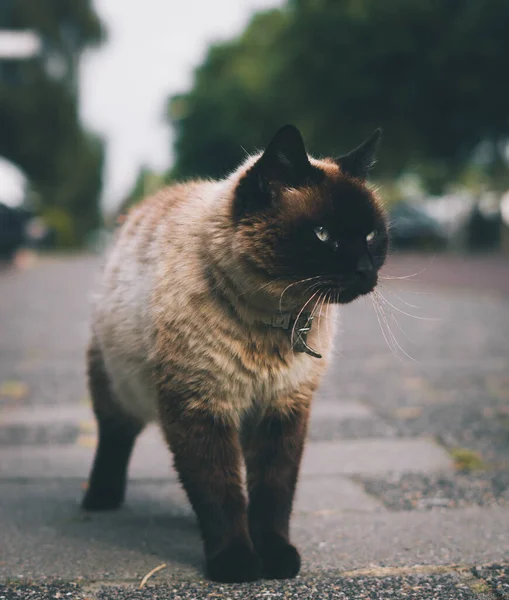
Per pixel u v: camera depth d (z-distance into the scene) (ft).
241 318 3.18
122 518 3.76
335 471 4.29
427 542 3.43
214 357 3.17
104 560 3.30
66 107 35.06
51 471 4.35
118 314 3.52
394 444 4.70
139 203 3.89
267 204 3.18
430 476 4.19
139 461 4.50
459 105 24.35
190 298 3.18
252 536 3.33
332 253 3.20
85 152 40.19
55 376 6.54
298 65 25.82
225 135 38.22
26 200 17.28
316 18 25.27
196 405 3.21
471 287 13.87
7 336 8.64
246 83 38.11
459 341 8.29
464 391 5.91
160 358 3.24
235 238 3.15
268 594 3.02
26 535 3.54
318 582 3.11
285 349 3.25
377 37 24.44
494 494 3.95
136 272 3.48
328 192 3.25
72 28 39.52
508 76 23.56
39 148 33.88
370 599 2.97
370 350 7.76
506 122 24.71
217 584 3.11
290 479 3.37
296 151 3.24
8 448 4.70
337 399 5.69
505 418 5.19
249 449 3.42
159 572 3.21
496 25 23.38
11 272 16.49
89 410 5.43
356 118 25.80
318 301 3.23
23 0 34.68
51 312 10.66
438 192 30.09
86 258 22.75
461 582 3.08
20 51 20.80
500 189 27.22
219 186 3.45
